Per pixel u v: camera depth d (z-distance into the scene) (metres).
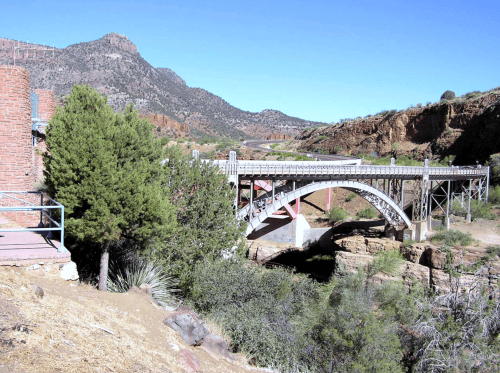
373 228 48.84
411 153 74.56
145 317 8.78
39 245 9.37
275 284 16.67
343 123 99.88
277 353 11.88
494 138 62.59
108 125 10.52
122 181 10.38
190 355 7.90
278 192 33.31
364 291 18.70
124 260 12.71
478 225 44.56
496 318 15.53
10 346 4.90
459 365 14.43
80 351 5.64
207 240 16.38
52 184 10.78
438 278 31.61
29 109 13.24
